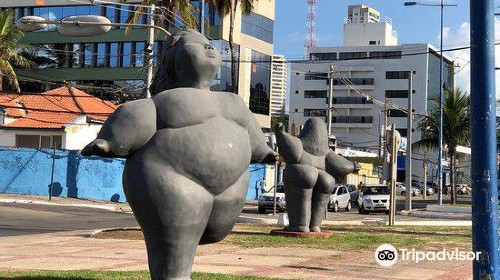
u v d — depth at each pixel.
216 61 6.51
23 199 30.47
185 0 33.00
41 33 57.97
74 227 19.94
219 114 6.37
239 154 6.34
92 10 56.91
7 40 42.72
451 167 41.56
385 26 96.38
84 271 9.73
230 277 9.37
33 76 56.97
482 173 5.57
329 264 11.63
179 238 6.10
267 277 9.64
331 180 15.80
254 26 59.38
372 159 63.69
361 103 91.31
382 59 90.44
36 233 17.56
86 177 33.78
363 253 13.38
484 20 5.64
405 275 10.48
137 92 50.38
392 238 16.30
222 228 6.54
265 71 61.31
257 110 60.50
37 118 37.50
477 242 5.57
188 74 6.42
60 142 36.19
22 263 11.23
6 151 33.44
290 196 16.03
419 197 61.59
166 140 6.05
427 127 43.75
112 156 6.17
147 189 6.01
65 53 57.38
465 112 40.91
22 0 58.44
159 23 32.97
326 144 15.85
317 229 16.20
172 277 6.19
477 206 5.59
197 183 6.14
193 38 6.53
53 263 11.28
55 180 33.28
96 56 56.75
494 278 5.49
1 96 40.34
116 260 11.81
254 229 18.55
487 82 5.61
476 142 5.62
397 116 88.75
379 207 32.38
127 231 17.55
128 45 55.91
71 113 37.00
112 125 6.06
